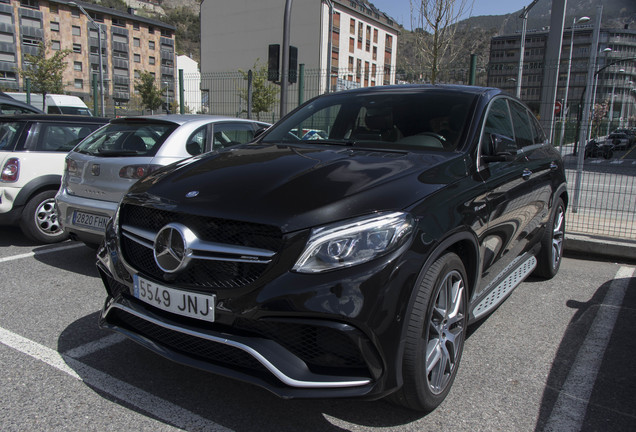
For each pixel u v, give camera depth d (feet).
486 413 8.44
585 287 15.38
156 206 8.13
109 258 8.97
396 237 7.17
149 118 16.21
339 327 6.81
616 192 32.35
